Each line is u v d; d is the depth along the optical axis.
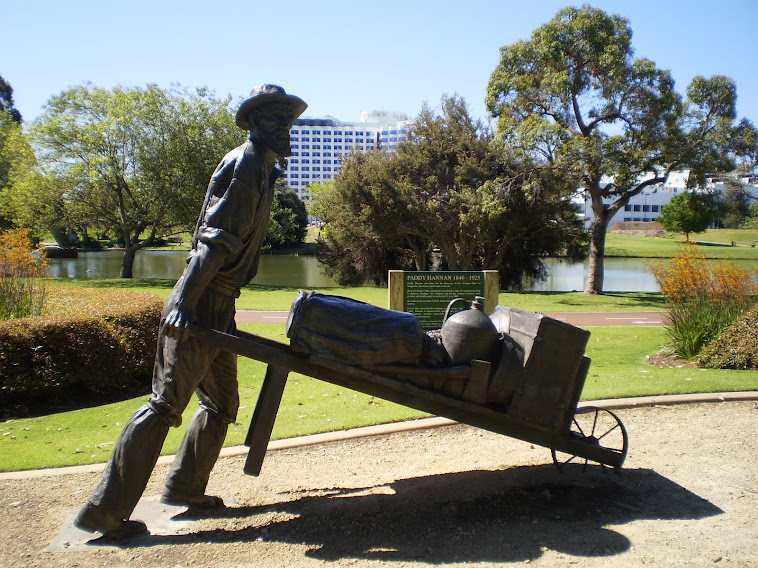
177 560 3.64
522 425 4.40
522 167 25.80
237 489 4.98
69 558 3.66
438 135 28.78
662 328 14.69
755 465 5.24
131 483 3.88
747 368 9.29
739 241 78.12
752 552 3.71
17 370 7.77
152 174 28.16
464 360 4.21
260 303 19.50
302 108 4.33
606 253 58.59
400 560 3.64
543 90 24.56
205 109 28.50
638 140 25.33
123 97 28.16
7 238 10.03
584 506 4.45
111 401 8.33
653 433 6.15
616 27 24.59
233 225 3.97
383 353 4.06
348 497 4.68
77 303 10.20
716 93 24.48
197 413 4.56
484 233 26.58
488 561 3.62
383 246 31.17
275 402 4.12
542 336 4.21
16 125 36.78
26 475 5.30
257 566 3.57
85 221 30.25
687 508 4.39
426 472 5.30
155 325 9.40
